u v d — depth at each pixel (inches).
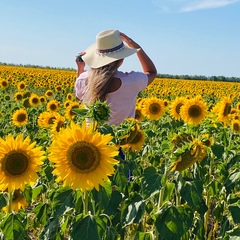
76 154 127.8
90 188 128.6
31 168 137.9
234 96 1202.0
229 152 249.6
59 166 128.2
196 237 194.1
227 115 309.4
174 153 144.9
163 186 155.4
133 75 202.2
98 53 197.2
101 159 129.0
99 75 195.3
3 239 151.8
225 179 238.1
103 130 147.7
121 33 215.0
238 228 160.1
